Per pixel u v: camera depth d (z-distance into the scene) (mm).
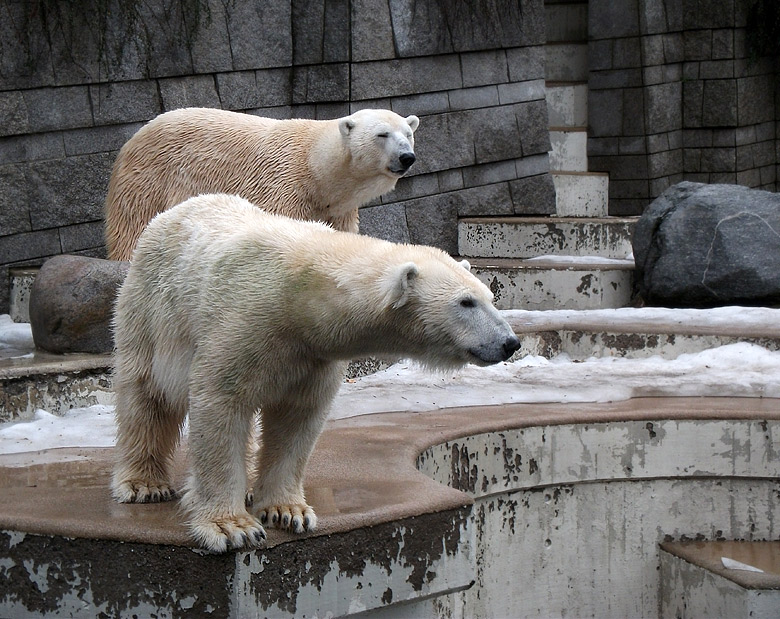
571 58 16062
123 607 4391
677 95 15734
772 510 7496
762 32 15719
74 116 9742
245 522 4266
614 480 7383
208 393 4207
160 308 4578
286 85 11320
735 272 10250
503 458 7039
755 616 6410
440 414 7352
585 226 12555
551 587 7352
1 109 9219
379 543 4668
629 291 11305
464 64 12789
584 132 15500
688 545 7414
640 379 8469
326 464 5785
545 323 9445
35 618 4523
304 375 4355
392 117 8188
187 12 10297
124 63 10016
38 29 9406
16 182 9398
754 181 16250
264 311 4176
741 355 8797
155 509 4723
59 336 7594
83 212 9898
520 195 13594
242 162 7996
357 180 8086
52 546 4461
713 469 7422
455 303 4199
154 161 8031
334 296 4180
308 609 4469
